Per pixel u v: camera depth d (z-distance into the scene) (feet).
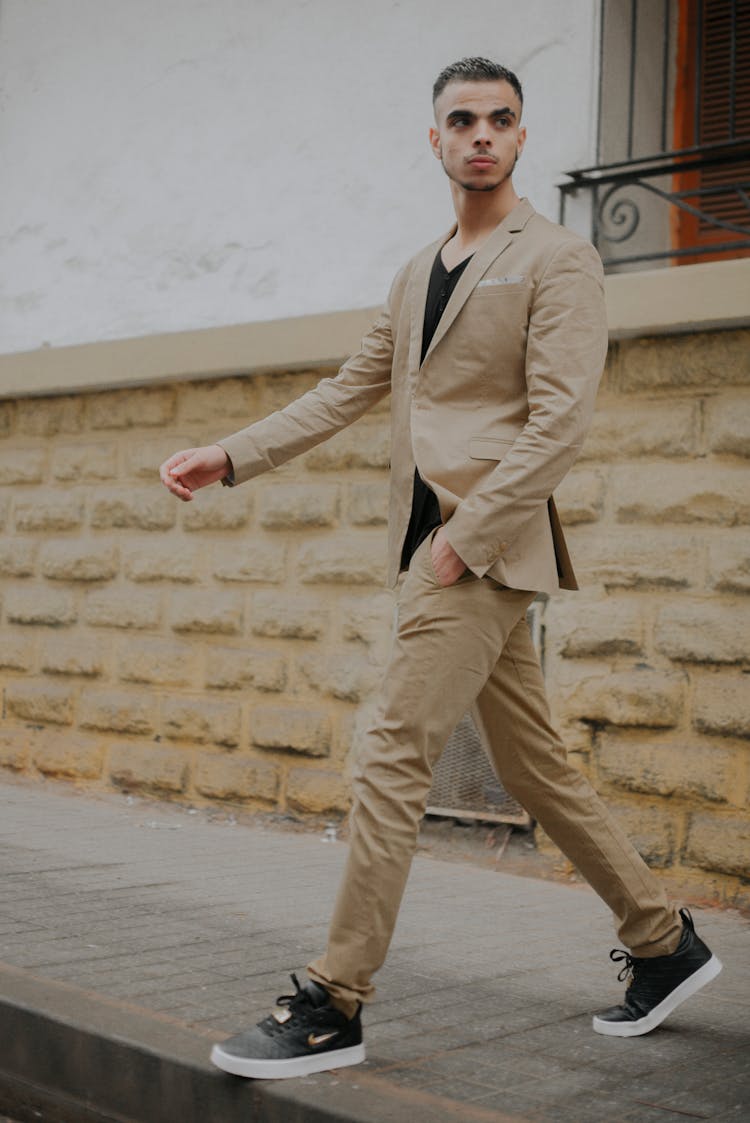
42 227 29.35
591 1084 10.16
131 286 27.71
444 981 13.29
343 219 24.72
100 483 26.66
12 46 30.30
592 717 19.44
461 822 21.34
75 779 26.50
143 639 25.62
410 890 18.15
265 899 16.93
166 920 15.51
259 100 26.04
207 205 26.68
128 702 25.68
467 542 10.10
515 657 11.17
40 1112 11.42
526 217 10.94
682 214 23.72
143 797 25.30
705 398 18.85
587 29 21.81
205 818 23.70
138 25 28.09
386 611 22.22
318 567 23.07
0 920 15.05
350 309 23.57
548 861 20.08
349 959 10.12
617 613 19.35
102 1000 11.86
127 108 28.14
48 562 27.32
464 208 11.11
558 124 22.09
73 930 14.75
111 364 25.99
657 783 18.79
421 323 11.13
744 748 18.15
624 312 19.17
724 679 18.39
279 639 23.61
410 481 11.02
